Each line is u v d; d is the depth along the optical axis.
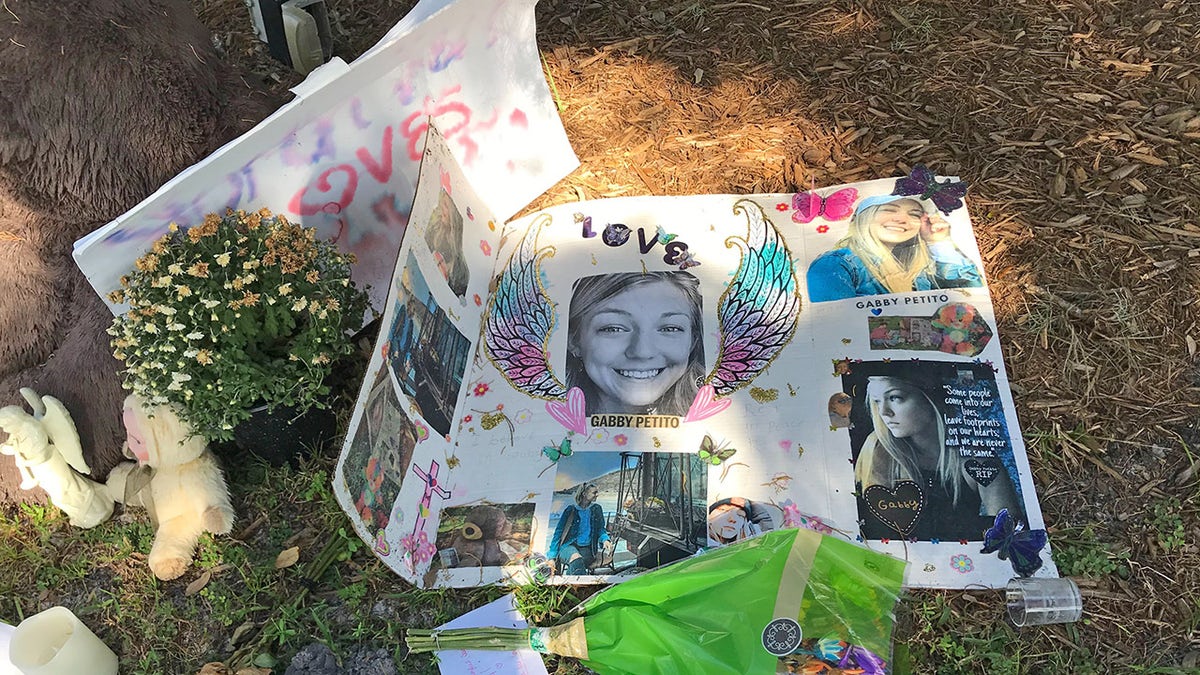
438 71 1.78
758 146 2.21
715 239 2.02
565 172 2.18
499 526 1.63
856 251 1.96
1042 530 1.56
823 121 2.24
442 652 1.48
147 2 1.70
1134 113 2.16
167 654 1.53
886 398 1.74
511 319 1.93
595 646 1.40
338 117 1.64
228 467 1.73
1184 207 1.98
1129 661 1.43
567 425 1.76
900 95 2.27
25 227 1.64
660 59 2.41
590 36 2.48
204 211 1.55
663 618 1.38
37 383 1.69
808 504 1.62
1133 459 1.65
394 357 1.58
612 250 2.02
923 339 1.82
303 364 1.58
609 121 2.29
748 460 1.69
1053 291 1.87
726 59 2.39
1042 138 2.14
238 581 1.60
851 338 1.83
